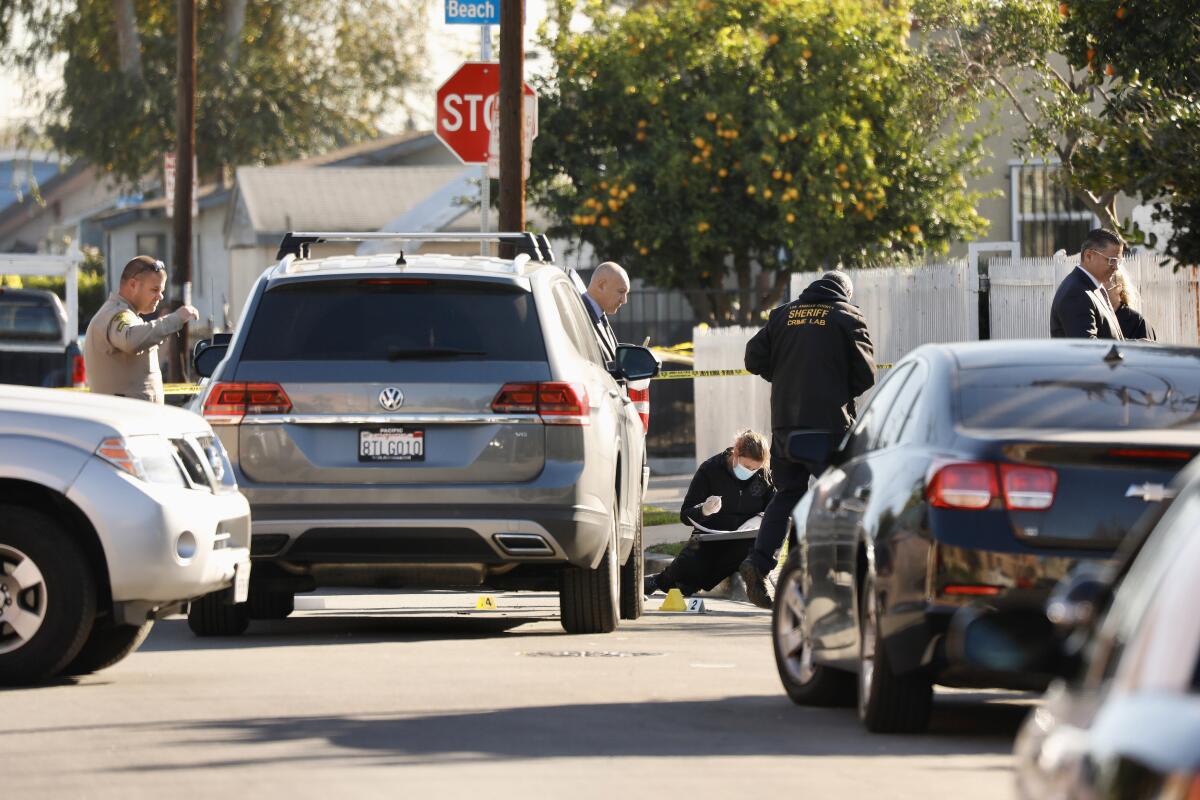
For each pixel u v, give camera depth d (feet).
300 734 96.02
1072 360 99.81
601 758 89.15
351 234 165.68
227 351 147.43
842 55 366.43
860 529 98.73
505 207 227.40
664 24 375.25
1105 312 158.51
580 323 154.40
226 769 86.02
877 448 104.01
